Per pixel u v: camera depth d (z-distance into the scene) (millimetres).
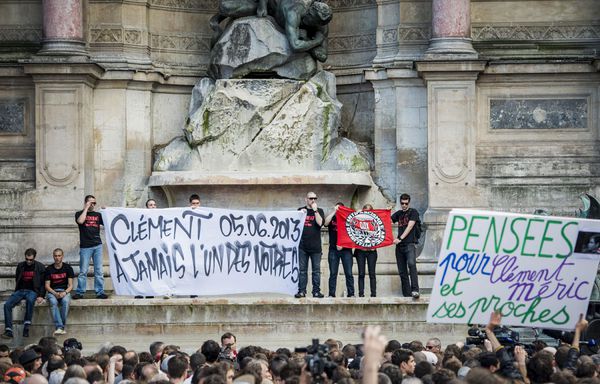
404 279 32688
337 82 38531
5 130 36781
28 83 36719
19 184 36500
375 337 12055
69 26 36344
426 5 37219
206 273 31812
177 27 38562
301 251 32156
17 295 30781
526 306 19219
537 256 19031
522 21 37312
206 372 16328
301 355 20516
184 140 37281
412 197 37062
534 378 16969
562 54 37000
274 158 36219
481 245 19000
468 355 19703
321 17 36562
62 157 36188
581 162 36469
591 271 19109
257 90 36375
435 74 36062
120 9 37500
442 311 19250
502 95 36750
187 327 30891
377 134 37531
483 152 36625
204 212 31859
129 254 31688
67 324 31078
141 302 30984
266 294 34000
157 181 36562
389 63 37188
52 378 18297
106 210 31672
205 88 37312
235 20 37281
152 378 16547
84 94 36375
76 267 35594
